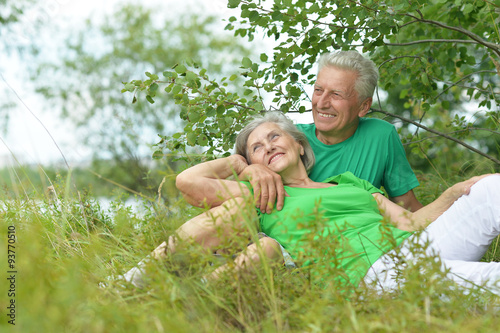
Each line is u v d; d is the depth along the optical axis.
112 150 13.38
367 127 3.41
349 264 2.42
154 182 3.13
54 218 3.03
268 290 1.97
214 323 1.82
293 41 3.66
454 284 1.95
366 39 3.79
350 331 1.57
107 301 1.83
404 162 3.48
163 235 2.17
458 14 4.41
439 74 4.56
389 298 1.94
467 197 2.52
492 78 7.40
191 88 3.44
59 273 1.84
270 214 2.68
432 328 1.60
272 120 3.07
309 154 3.15
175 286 1.88
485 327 1.61
